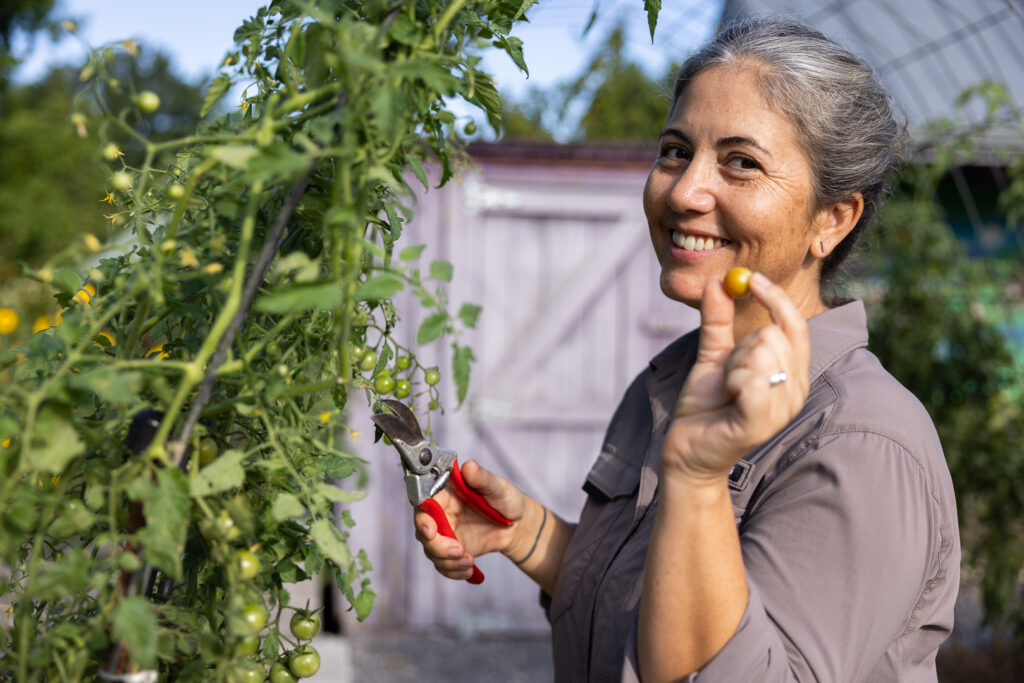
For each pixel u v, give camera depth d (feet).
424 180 3.40
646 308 16.22
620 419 5.07
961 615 16.12
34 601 3.16
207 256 3.07
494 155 15.52
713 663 3.00
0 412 3.01
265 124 2.67
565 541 5.16
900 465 3.44
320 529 2.88
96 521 2.90
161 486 2.58
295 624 3.45
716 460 2.86
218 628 3.10
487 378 15.79
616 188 15.97
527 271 15.89
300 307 2.54
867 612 3.24
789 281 4.33
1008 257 20.17
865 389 3.74
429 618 15.69
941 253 14.34
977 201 20.35
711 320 2.96
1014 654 13.76
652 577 3.05
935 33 18.02
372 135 2.72
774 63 4.04
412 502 4.35
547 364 16.05
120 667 2.68
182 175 3.43
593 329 16.15
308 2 2.69
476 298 15.70
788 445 3.73
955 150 13.78
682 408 2.95
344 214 2.59
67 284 3.17
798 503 3.43
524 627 15.92
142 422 2.78
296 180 2.74
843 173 4.11
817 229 4.30
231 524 2.87
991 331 14.25
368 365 3.78
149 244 3.16
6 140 27.14
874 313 14.66
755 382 2.70
